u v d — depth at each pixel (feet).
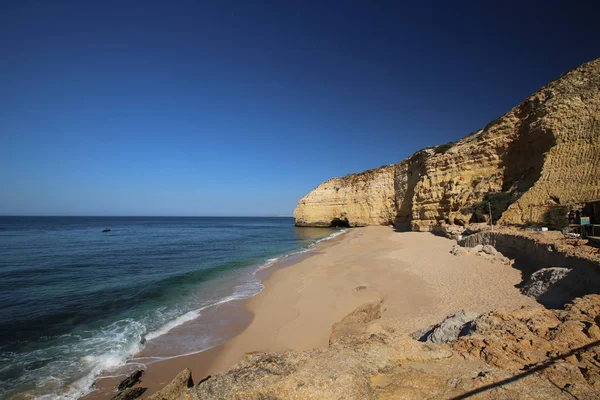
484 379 13.91
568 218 54.80
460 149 101.50
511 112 87.81
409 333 29.35
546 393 12.58
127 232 221.46
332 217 221.25
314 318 38.96
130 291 55.67
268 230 243.40
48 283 61.98
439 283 43.65
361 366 15.21
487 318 21.84
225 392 13.60
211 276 67.51
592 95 66.33
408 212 149.69
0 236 174.81
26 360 31.07
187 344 34.76
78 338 36.19
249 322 40.65
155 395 22.25
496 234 56.34
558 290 29.81
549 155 67.46
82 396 25.63
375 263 63.52
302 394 12.94
